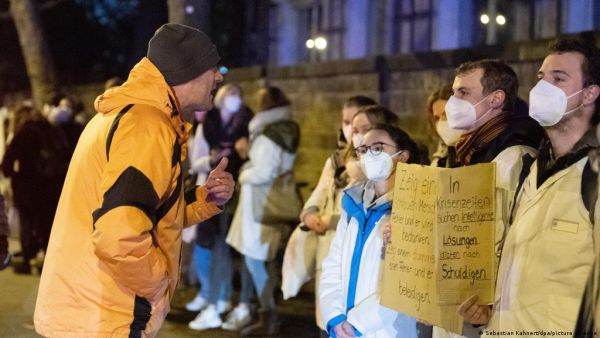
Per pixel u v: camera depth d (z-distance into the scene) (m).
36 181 8.55
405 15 10.73
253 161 6.02
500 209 2.93
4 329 6.39
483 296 2.86
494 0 9.65
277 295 7.31
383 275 3.19
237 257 7.54
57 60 19.55
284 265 4.92
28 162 8.51
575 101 2.70
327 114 8.33
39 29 14.86
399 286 3.11
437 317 2.96
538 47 5.80
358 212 3.49
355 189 3.55
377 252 3.39
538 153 2.87
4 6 19.47
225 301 6.64
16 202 8.60
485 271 2.86
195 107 3.15
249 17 14.02
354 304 3.43
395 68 7.34
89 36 19.80
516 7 9.46
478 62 3.29
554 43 2.80
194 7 8.67
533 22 9.26
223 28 14.82
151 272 2.83
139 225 2.76
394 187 3.19
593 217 2.52
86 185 2.93
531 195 2.75
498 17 9.17
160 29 3.08
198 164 6.77
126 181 2.80
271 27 13.48
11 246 10.14
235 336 6.18
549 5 9.05
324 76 8.38
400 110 7.32
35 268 8.85
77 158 3.01
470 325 3.06
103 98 2.99
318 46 10.15
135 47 16.17
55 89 14.98
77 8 19.58
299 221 6.08
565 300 2.55
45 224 8.66
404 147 3.47
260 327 6.15
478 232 2.88
